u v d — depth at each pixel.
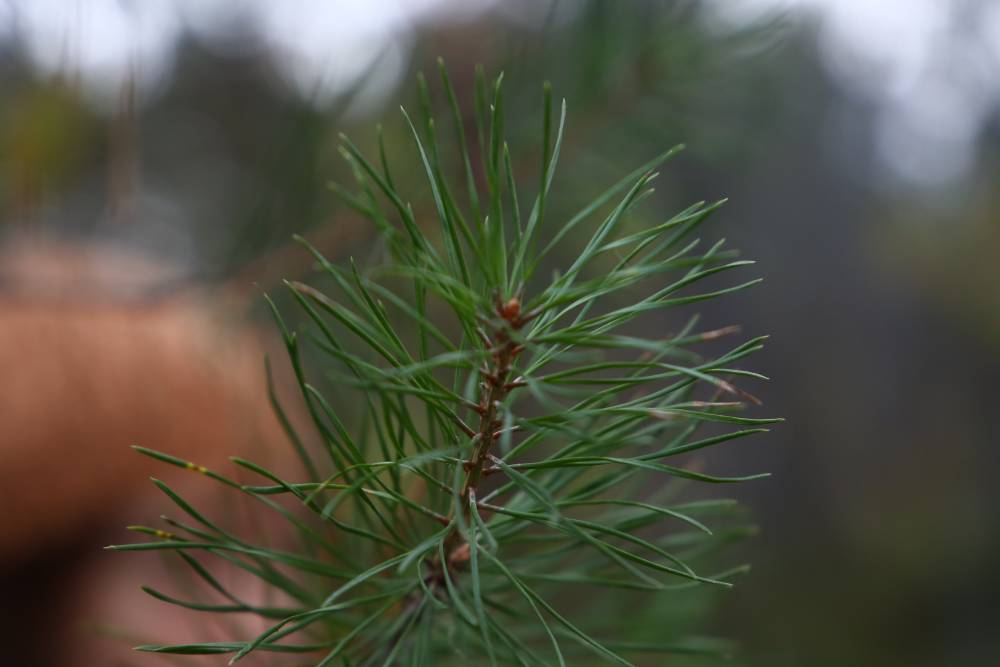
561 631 0.63
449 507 0.56
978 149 4.89
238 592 0.80
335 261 1.06
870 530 4.63
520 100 1.05
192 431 1.03
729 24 1.06
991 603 4.29
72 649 1.01
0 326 0.98
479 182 1.03
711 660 0.91
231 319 1.07
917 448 5.09
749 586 2.97
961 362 5.21
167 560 0.83
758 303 4.70
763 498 4.66
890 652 3.88
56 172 1.05
